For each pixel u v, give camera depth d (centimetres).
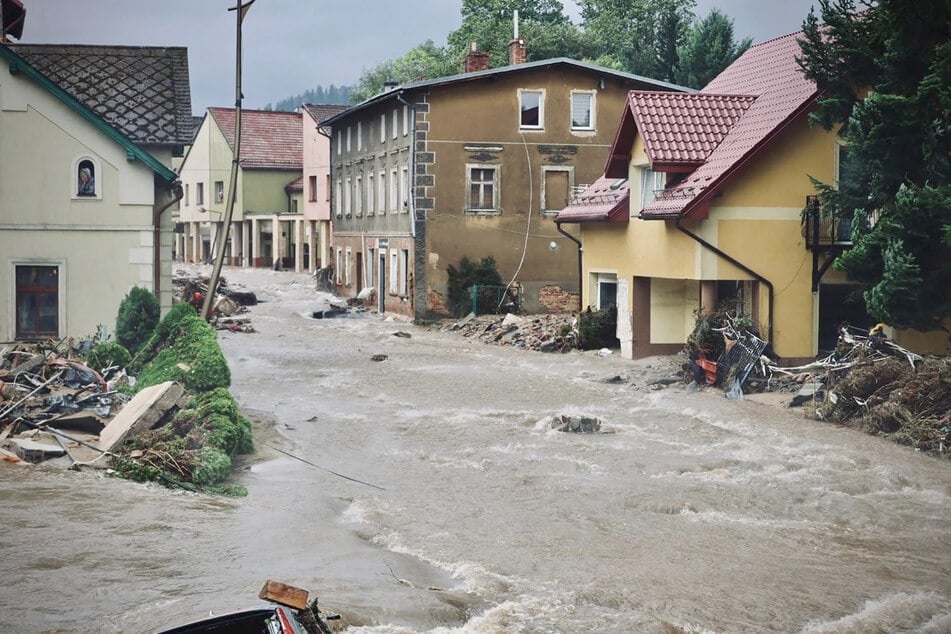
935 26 2184
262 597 841
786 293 2627
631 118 2923
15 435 1750
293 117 8350
